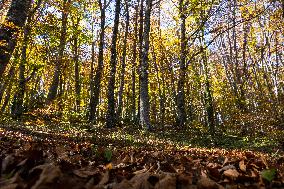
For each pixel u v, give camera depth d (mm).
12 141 5340
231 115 27062
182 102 21812
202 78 22641
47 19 16906
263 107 29078
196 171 2873
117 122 22969
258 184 2438
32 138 6969
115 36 19594
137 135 14602
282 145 14555
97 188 2100
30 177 2184
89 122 19969
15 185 1932
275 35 33125
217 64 43719
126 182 2193
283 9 22062
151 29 33594
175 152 6254
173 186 2180
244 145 16016
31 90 23891
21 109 18641
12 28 8117
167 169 2889
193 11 14617
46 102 18109
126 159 3502
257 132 22875
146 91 17188
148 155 4117
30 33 14883
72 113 20375
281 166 3307
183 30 19984
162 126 20625
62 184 1980
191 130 20969
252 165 3117
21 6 8414
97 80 22406
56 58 19609
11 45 8227
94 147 4758
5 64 8211
